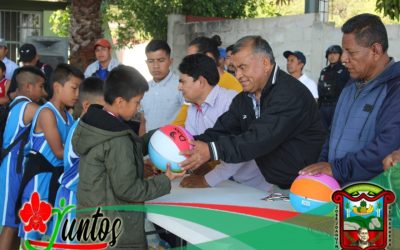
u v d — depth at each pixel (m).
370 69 2.49
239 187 3.12
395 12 5.99
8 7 13.27
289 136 2.86
